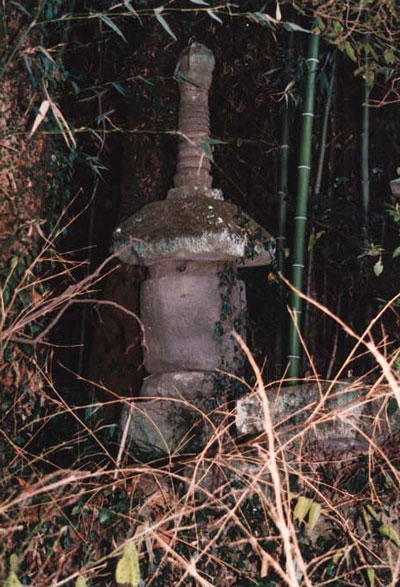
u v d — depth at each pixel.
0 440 4.07
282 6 7.35
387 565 3.66
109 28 7.42
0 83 4.32
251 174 7.75
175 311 4.77
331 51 7.32
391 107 7.68
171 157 6.97
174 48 7.10
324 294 7.45
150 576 3.68
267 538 3.66
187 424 4.68
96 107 7.80
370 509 3.74
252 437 3.95
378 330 7.20
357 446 3.87
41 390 4.36
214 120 7.80
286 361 6.96
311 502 3.56
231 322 4.86
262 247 4.85
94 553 3.77
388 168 7.68
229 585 3.75
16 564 3.34
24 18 4.39
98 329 6.62
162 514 3.85
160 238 4.71
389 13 6.04
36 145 4.46
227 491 3.87
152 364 4.88
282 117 7.33
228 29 7.55
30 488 3.25
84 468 4.25
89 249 7.86
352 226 7.24
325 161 7.74
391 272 7.28
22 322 3.79
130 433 4.75
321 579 3.71
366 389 3.84
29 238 4.36
